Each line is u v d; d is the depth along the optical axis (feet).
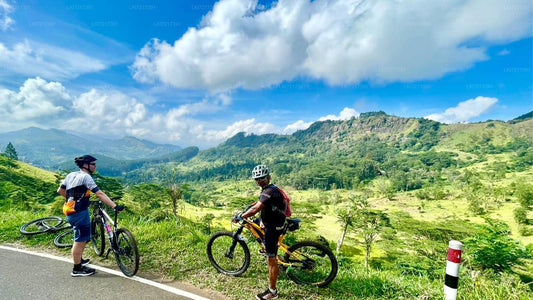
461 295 13.10
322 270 15.55
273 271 13.29
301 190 648.79
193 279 15.20
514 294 12.76
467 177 485.97
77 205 14.99
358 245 142.00
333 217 255.70
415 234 134.41
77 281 14.62
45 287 13.93
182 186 57.62
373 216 126.62
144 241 20.35
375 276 15.56
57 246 19.45
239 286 14.57
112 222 16.47
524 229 174.91
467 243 44.57
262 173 13.24
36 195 190.08
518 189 281.13
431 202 333.62
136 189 205.16
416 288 14.08
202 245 19.51
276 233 13.25
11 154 504.84
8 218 26.11
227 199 528.63
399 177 572.92
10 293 13.30
